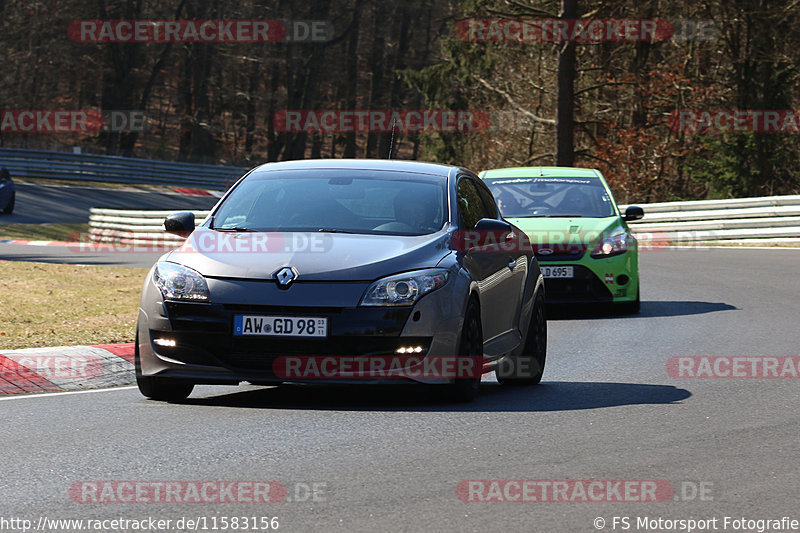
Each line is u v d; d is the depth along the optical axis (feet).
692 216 323.37
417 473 65.57
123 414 86.48
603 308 179.01
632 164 473.67
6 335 126.72
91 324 140.05
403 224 94.99
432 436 76.69
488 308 96.84
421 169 104.32
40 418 85.25
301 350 84.99
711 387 101.45
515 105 508.12
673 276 227.61
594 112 501.97
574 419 83.97
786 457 71.00
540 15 411.54
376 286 85.97
